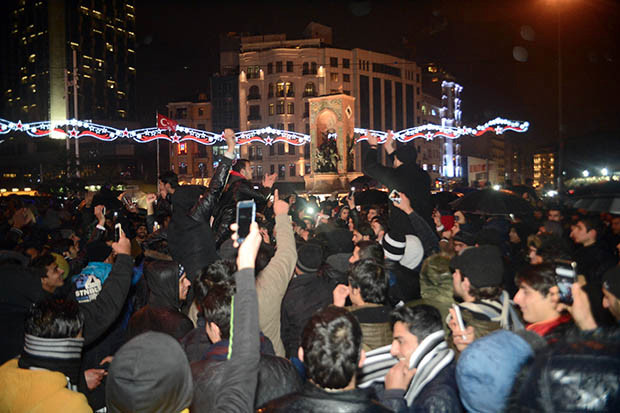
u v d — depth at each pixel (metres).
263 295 3.37
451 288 3.75
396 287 4.30
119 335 4.65
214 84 77.19
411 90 84.50
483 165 104.12
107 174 67.12
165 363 2.06
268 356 2.82
